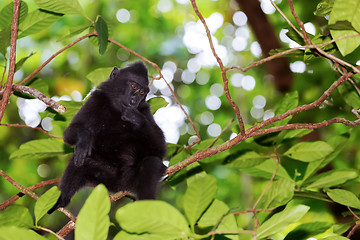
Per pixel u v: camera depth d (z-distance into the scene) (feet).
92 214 16.06
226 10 94.02
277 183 21.29
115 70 34.96
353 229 24.89
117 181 30.50
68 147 29.99
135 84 33.27
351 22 22.33
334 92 39.52
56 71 81.92
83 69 82.89
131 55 86.94
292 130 27.68
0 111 22.98
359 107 29.94
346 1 21.80
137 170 28.96
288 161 35.70
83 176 30.12
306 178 26.50
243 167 28.09
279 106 27.20
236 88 95.86
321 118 44.62
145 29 89.86
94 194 15.96
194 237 16.94
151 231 16.78
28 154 29.22
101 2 85.46
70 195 29.43
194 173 28.14
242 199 85.15
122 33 87.56
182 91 100.48
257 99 96.68
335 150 27.84
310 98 46.42
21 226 19.95
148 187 27.17
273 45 56.29
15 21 22.11
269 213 24.95
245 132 23.44
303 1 57.67
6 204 26.63
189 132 97.40
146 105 33.88
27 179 74.23
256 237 18.17
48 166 74.95
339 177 25.48
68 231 24.04
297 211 18.31
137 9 88.33
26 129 75.66
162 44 88.17
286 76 54.19
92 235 16.21
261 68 86.84
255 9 56.03
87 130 28.99
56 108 22.76
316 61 46.01
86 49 84.28
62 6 24.76
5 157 74.69
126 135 30.81
